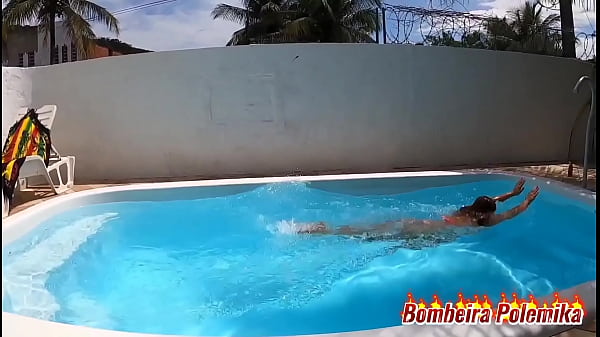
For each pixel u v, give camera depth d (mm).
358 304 3910
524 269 4574
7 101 7227
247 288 4305
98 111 8477
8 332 2465
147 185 6941
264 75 8586
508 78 9383
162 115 8547
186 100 8539
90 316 3750
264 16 23359
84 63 8398
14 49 23391
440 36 14633
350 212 6430
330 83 8734
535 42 21359
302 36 21625
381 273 4508
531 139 9656
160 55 8453
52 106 7250
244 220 6305
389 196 7254
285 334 3488
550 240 5422
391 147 9016
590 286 2840
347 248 5180
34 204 6266
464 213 5590
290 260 4945
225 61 8516
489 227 5434
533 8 22844
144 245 5527
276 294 4168
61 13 21531
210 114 8578
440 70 9047
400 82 8922
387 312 3752
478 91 9250
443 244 5227
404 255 4941
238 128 8633
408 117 9008
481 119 9320
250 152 8703
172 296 4184
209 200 7004
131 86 8469
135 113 8523
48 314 3684
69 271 4566
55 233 5664
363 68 8797
